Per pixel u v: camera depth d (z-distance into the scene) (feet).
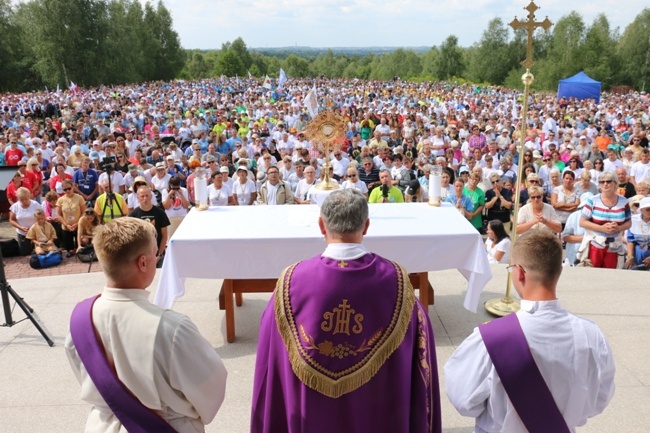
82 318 6.75
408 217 15.48
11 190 38.17
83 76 196.34
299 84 218.79
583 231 21.89
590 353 6.53
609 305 16.99
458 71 290.76
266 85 168.86
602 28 231.09
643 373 13.15
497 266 20.33
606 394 6.87
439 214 15.79
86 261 31.14
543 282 6.64
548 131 60.23
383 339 6.68
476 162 39.96
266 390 7.14
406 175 36.78
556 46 218.59
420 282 14.80
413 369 7.01
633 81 216.74
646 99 142.41
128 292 6.73
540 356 6.48
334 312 6.66
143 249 6.74
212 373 6.74
